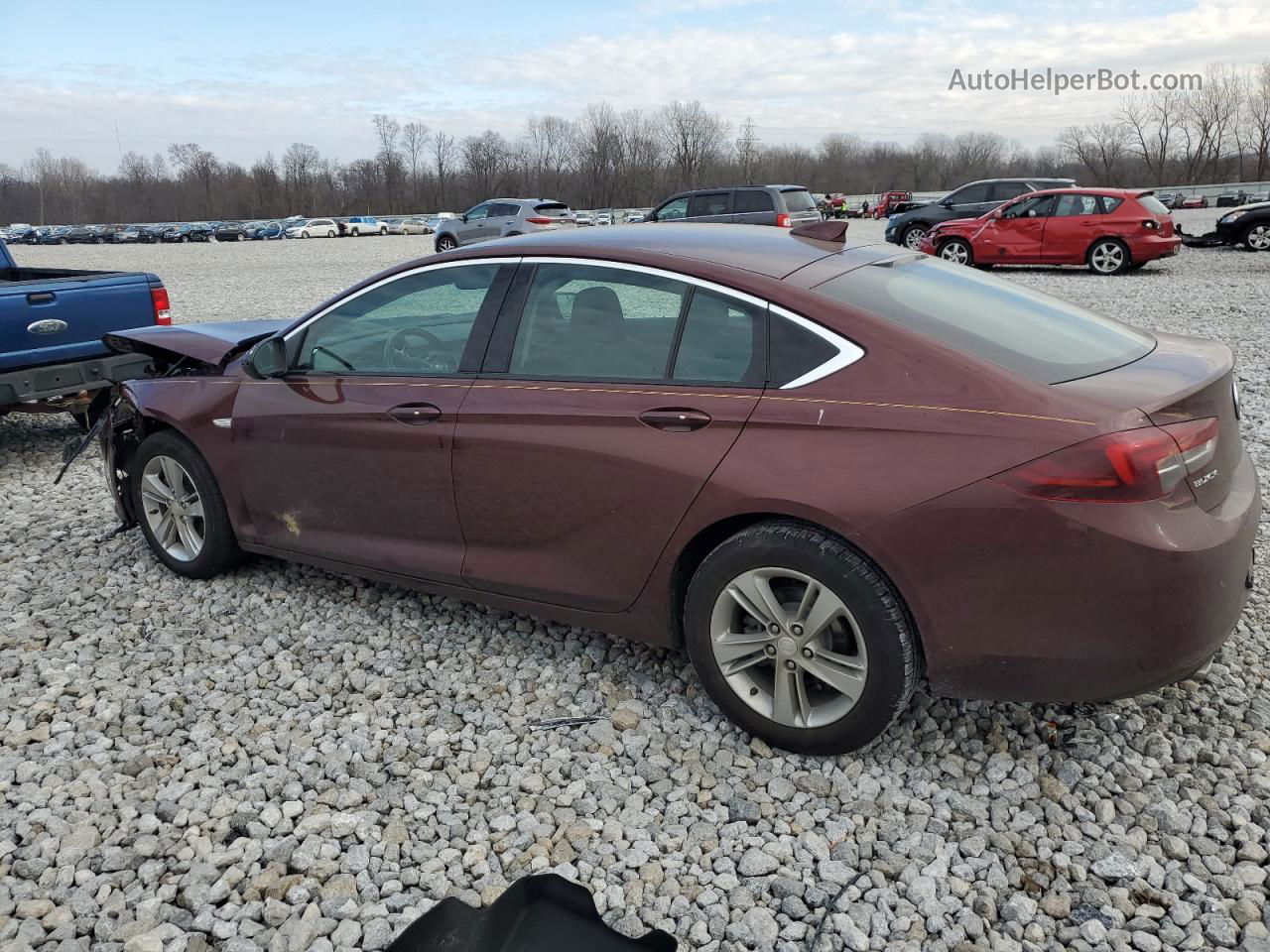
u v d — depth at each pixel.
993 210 17.64
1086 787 2.81
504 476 3.31
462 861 2.63
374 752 3.11
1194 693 3.23
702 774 2.94
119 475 4.78
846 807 2.78
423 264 3.65
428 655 3.72
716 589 2.94
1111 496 2.44
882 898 2.44
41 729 3.28
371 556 3.79
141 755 3.13
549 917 1.68
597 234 3.52
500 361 3.39
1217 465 2.67
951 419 2.60
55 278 7.44
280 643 3.88
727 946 2.32
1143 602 2.47
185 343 4.52
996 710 3.18
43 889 2.56
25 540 5.16
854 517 2.65
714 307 3.01
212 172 107.88
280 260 30.25
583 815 2.80
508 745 3.14
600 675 3.53
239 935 2.39
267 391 3.99
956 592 2.60
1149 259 16.42
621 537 3.12
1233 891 2.40
